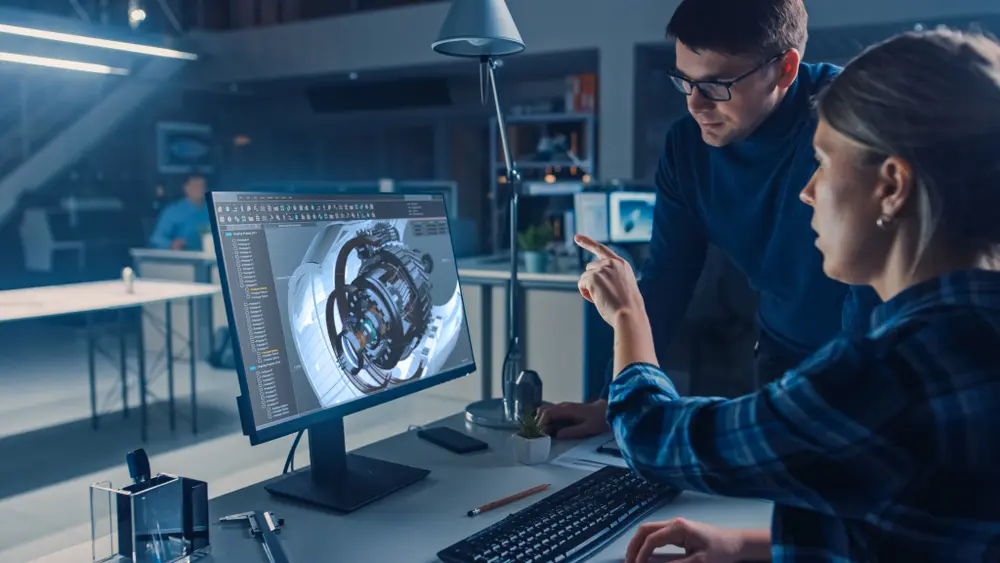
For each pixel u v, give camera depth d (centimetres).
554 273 448
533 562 95
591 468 134
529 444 136
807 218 139
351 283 125
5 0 871
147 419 450
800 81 136
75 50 817
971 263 58
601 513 110
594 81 762
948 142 55
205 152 1049
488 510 115
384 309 131
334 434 126
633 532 108
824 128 63
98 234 942
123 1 963
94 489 101
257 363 107
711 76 126
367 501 118
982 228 57
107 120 991
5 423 443
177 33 957
